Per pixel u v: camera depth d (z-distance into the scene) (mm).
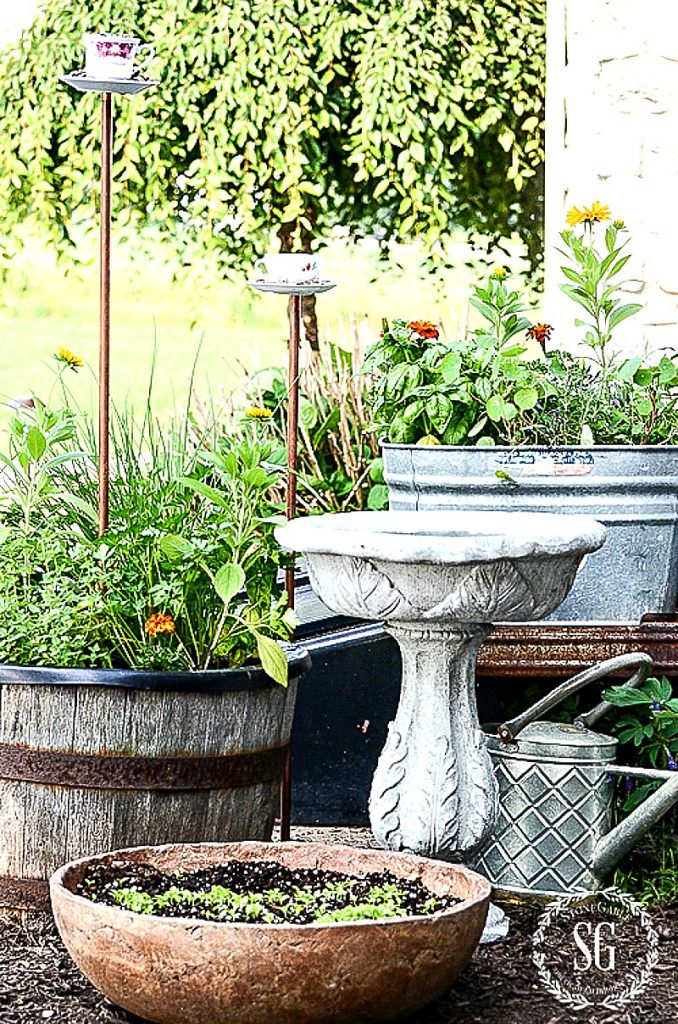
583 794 3920
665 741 4262
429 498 4297
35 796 3547
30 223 9336
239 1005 2787
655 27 5906
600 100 6008
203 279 9211
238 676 3582
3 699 3533
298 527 3479
